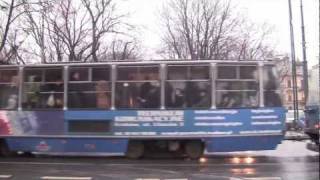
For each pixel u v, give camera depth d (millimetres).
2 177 16250
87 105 21859
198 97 21391
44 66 22219
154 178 15867
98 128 21750
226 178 15703
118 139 21625
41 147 22125
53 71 22188
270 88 21469
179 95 21438
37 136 22125
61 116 21969
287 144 30094
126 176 16359
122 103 21672
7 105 22453
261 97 21391
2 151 22734
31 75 22344
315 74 23578
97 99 21828
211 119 21281
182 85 21453
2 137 22375
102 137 21672
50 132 22047
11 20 34125
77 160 21406
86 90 21891
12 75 22484
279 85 21531
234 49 56531
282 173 16625
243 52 56719
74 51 42156
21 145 22297
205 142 21266
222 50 55625
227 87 21375
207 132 21266
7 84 22500
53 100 22109
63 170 18000
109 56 51406
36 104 22203
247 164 19344
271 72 21531
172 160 21094
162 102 21453
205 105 21359
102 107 21750
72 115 21891
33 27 44344
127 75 21719
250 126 21281
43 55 40406
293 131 41688
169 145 21656
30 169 18328
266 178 15578
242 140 21266
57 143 22000
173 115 21375
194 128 21312
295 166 18453
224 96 21375
